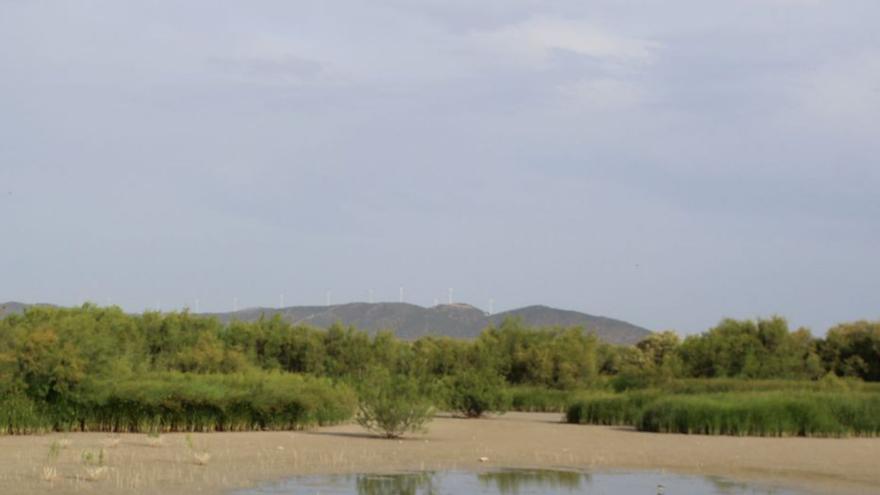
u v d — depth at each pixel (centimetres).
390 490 2078
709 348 7506
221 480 2144
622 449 3181
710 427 4022
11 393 3469
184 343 6050
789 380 6556
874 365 7700
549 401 6475
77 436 3325
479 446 3216
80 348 3709
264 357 6850
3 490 1920
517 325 8725
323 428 4031
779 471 2588
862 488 2272
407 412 3541
